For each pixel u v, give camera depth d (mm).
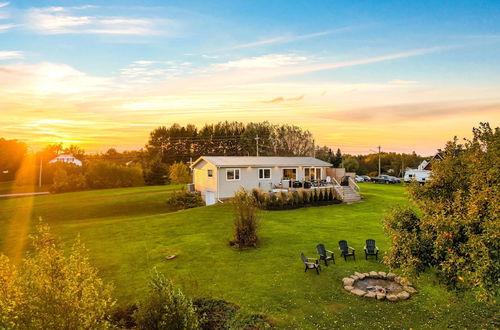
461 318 9062
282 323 8961
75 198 38656
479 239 5973
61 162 69250
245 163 32906
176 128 95188
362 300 10219
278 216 23312
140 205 34344
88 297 6070
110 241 17562
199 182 37281
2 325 5199
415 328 8656
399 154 100062
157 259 14398
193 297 10453
